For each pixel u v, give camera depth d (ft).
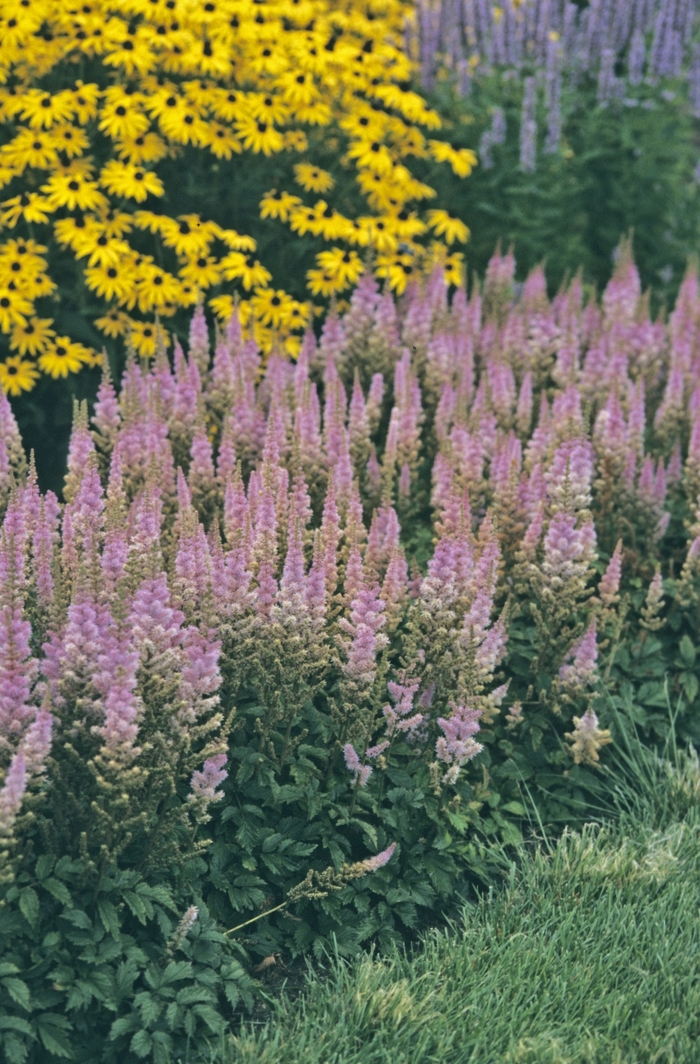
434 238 24.20
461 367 19.39
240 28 21.09
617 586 16.05
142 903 11.13
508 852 14.38
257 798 13.03
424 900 13.03
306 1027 11.10
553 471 16.02
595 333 20.11
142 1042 10.59
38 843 11.67
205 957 11.53
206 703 11.67
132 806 11.46
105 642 10.92
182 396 16.99
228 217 22.15
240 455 16.89
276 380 17.88
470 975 12.00
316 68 21.88
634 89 29.68
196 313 18.24
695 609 17.53
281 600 12.57
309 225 20.75
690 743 16.10
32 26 19.74
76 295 20.35
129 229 19.98
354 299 20.11
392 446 16.65
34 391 20.63
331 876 12.51
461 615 13.99
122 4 20.47
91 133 20.86
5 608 10.60
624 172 29.14
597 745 14.87
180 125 20.12
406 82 23.27
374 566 14.61
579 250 28.09
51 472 21.01
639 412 18.66
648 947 12.69
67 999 11.00
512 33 29.25
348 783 13.41
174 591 12.45
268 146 20.92
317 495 16.39
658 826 14.87
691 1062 11.25
